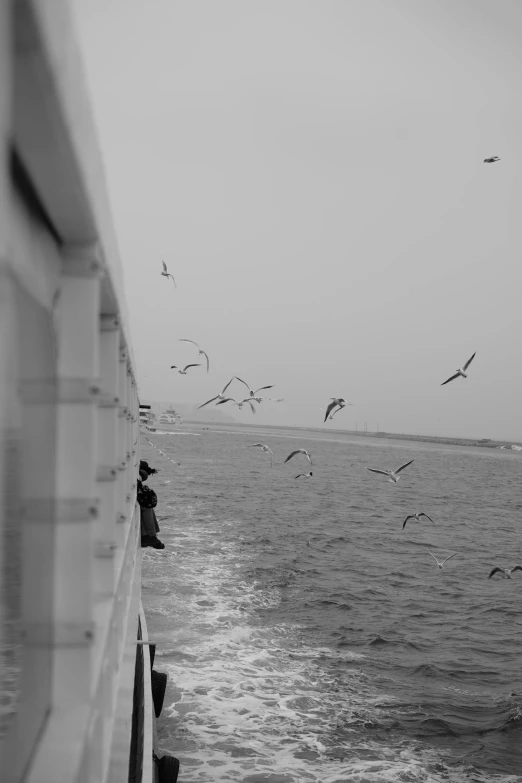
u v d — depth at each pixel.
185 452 135.62
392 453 193.50
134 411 9.67
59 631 2.98
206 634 21.34
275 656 19.92
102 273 3.47
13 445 2.49
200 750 14.28
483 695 18.11
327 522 49.78
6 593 2.55
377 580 31.08
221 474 88.50
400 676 19.27
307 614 24.62
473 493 83.75
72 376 3.22
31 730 2.83
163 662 18.78
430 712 16.78
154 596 25.19
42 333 2.97
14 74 1.97
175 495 60.38
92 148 2.97
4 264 1.85
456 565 35.84
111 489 4.65
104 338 4.83
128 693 6.15
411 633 23.34
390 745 15.09
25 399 2.69
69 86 2.28
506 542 45.06
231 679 17.94
